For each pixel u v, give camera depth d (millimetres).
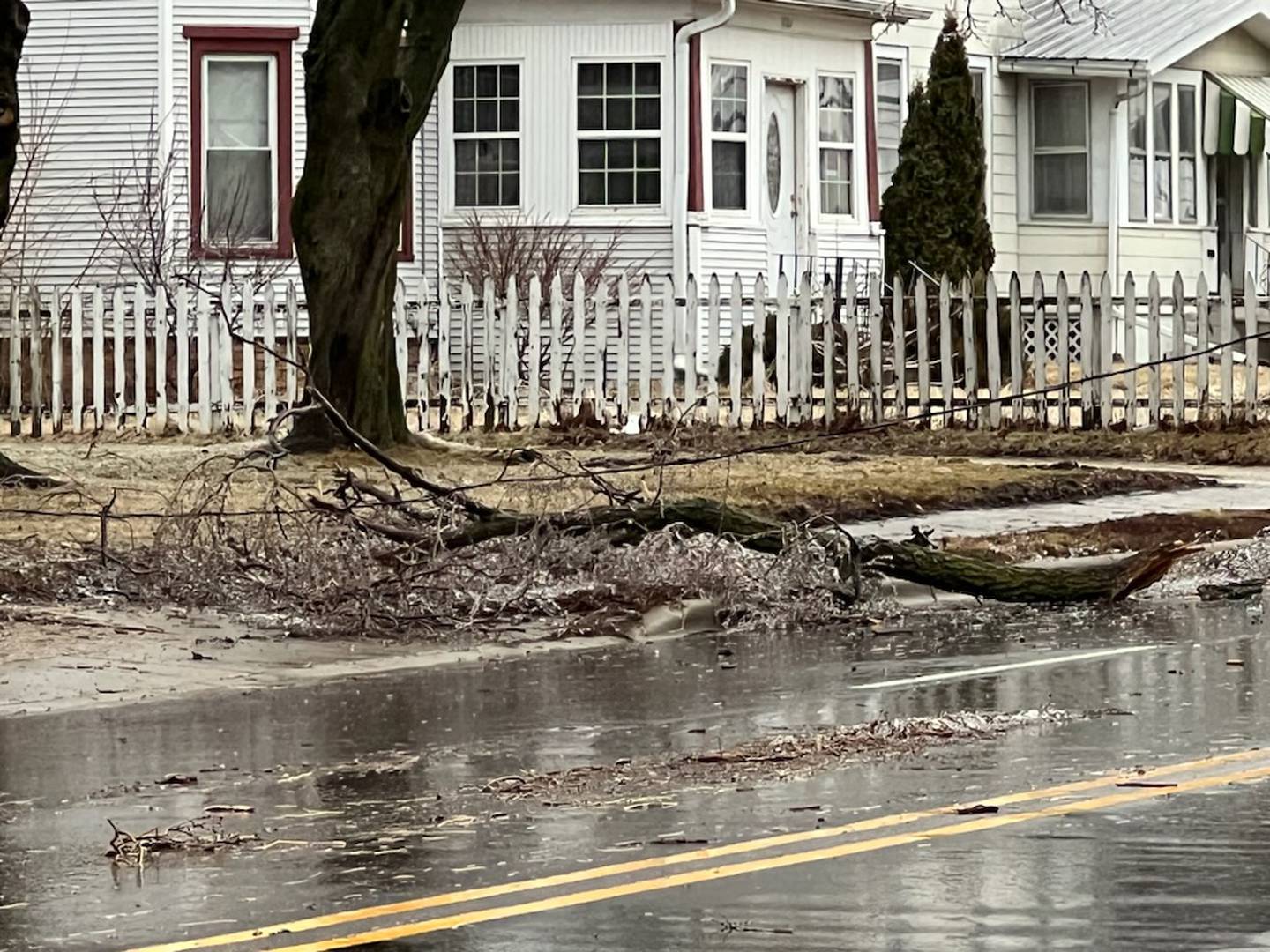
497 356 25578
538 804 8438
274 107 30453
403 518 14719
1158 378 24781
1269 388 28953
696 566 14234
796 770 9023
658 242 31625
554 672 12078
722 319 31938
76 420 25141
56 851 7758
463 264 31469
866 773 8922
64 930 6660
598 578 14250
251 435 24266
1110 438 24438
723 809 8258
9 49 16828
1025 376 25562
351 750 9680
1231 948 6199
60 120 30344
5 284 29453
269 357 24812
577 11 31688
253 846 7773
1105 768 8898
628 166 31703
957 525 17672
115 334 25141
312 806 8477
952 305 26078
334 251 21547
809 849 7551
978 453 23984
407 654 12695
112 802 8594
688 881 7125
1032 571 14586
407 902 6938
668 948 6324
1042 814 8031
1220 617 13922
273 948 6414
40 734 10141
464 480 19484
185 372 24766
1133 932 6387
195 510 14305
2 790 8852
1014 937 6352
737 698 10992
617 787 8742
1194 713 10203
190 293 29938
